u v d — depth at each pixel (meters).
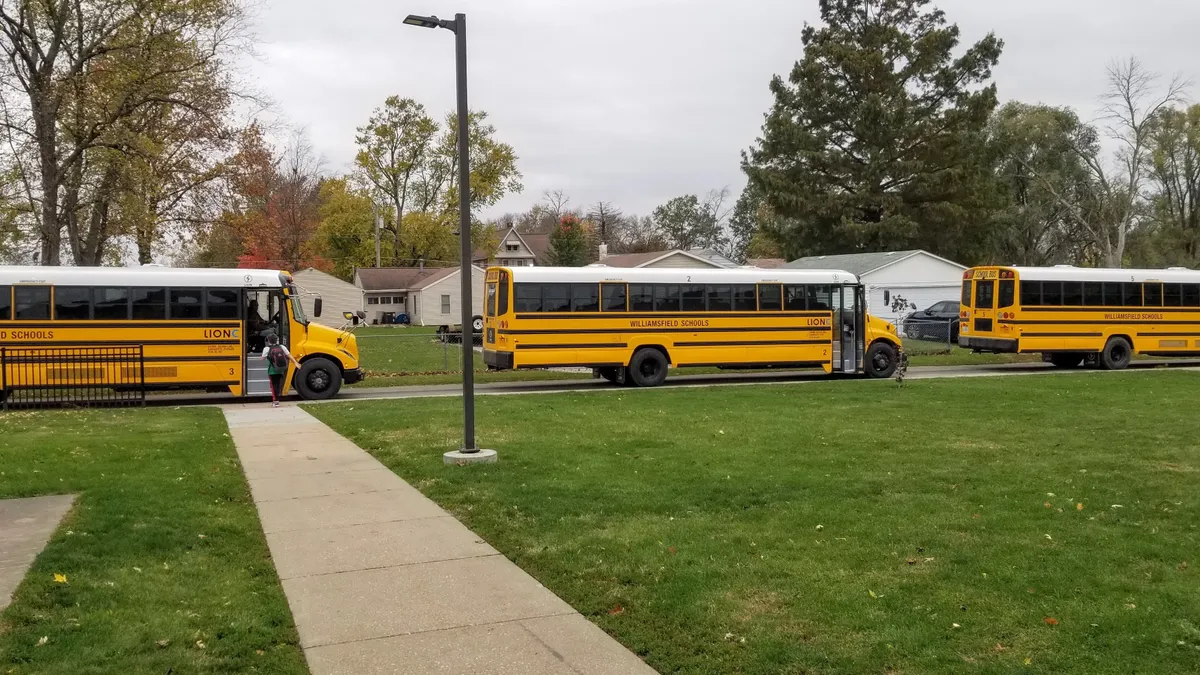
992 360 30.67
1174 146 55.72
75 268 18.38
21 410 17.11
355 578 6.27
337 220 71.06
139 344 18.33
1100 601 5.61
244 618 5.43
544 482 9.24
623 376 22.30
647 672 4.69
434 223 70.12
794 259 55.34
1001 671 4.59
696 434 12.66
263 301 19.42
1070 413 15.04
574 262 73.56
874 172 50.38
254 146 34.06
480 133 69.12
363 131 69.00
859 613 5.42
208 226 31.77
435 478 9.59
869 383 21.59
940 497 8.55
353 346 19.88
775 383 22.23
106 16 27.67
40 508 8.05
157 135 29.19
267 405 18.39
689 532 7.30
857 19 53.69
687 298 22.06
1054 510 8.02
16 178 27.09
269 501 8.66
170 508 8.12
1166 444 11.72
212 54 29.44
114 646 4.92
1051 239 69.38
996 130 61.56
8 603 5.50
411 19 10.26
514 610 5.62
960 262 54.12
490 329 21.52
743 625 5.28
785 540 7.06
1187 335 27.69
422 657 4.89
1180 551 6.70
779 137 52.44
